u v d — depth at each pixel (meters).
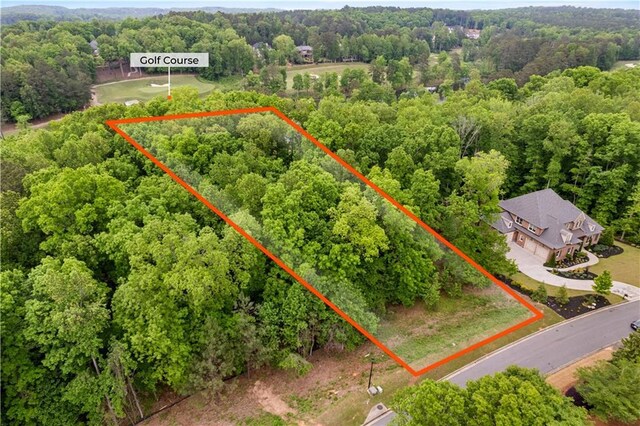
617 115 49.88
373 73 105.75
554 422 18.70
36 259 28.06
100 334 25.20
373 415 26.38
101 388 22.88
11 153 34.34
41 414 23.00
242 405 27.25
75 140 36.88
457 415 19.67
